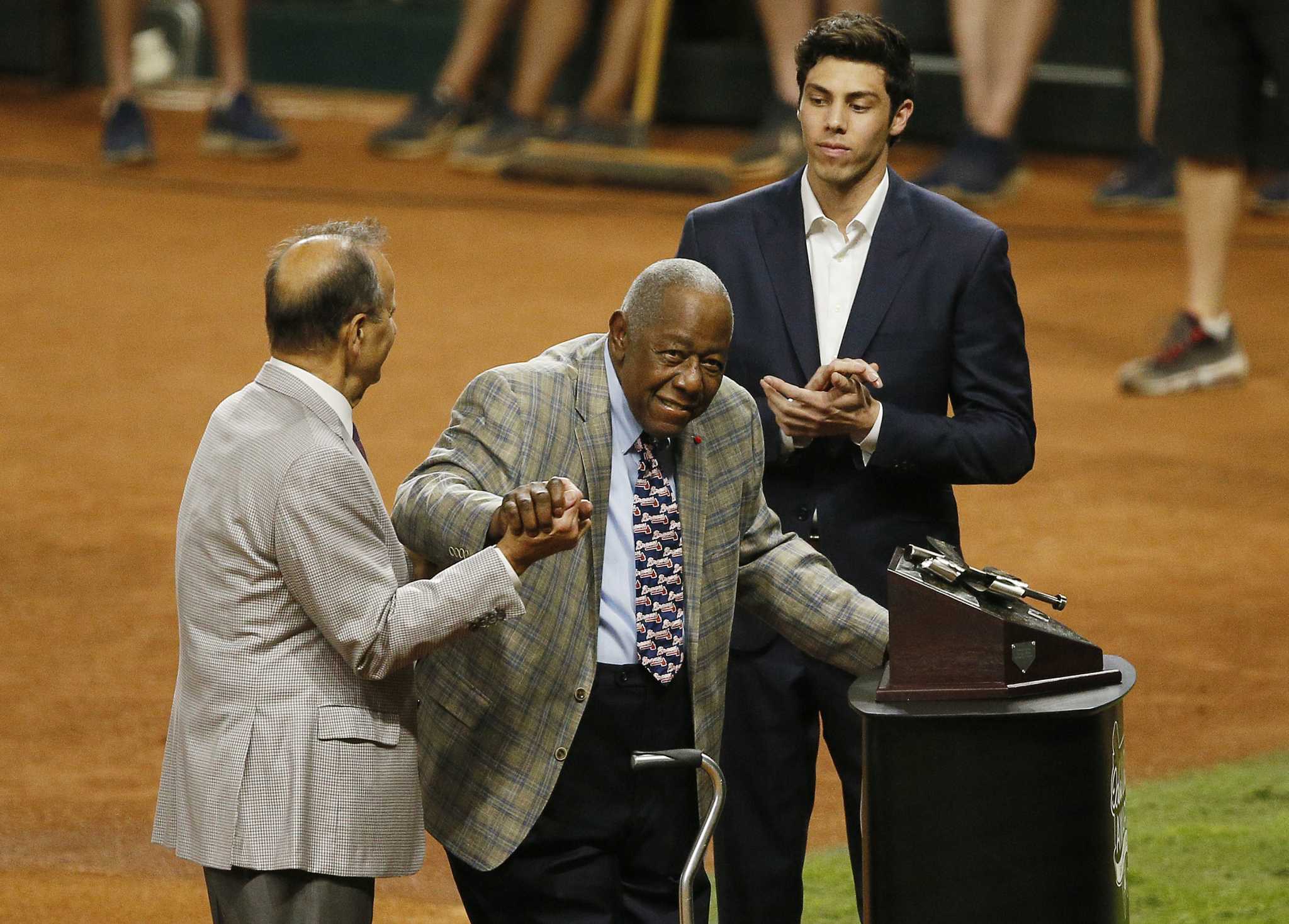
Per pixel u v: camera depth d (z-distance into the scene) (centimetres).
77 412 3494
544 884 1304
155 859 1867
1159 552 2883
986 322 1480
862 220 1493
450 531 1223
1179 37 3647
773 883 1516
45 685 2319
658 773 1317
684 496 1310
